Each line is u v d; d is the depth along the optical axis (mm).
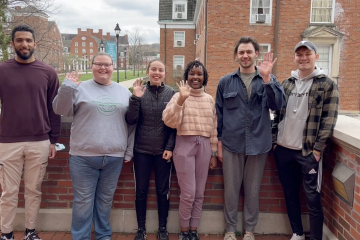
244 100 2816
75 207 2797
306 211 3244
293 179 2965
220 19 13477
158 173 2977
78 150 2738
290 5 13273
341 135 2514
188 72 2852
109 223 3211
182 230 3043
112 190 2928
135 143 2963
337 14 13352
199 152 2852
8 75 2723
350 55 13570
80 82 2684
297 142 2785
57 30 15656
